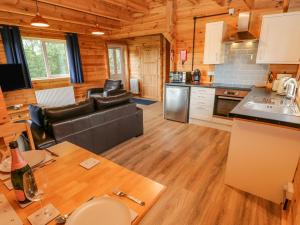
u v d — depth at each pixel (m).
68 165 1.20
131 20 4.77
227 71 4.02
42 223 0.78
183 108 4.29
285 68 3.37
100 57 6.55
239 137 1.96
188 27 4.31
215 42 3.72
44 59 5.20
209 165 2.64
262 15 3.38
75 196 0.93
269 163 1.86
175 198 2.01
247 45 3.66
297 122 1.53
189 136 3.64
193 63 4.48
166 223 1.71
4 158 1.23
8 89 3.98
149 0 4.23
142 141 3.44
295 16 2.85
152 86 7.02
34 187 0.91
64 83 5.62
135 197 0.93
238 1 3.54
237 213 1.81
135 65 7.29
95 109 2.86
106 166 1.19
